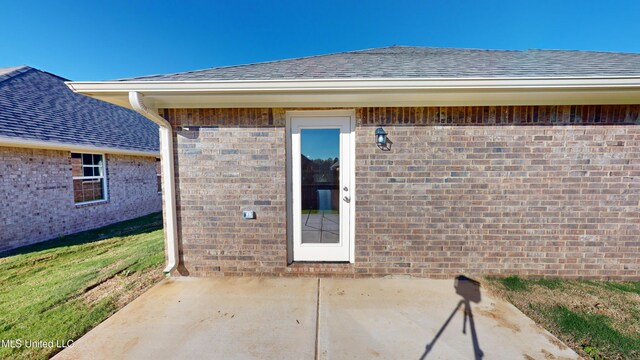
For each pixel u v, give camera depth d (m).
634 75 2.99
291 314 2.85
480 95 3.19
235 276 3.81
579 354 2.22
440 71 3.72
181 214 3.78
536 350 2.27
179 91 3.09
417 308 2.95
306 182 3.82
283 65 4.57
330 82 3.00
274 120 3.65
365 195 3.65
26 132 5.98
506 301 3.07
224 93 3.15
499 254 3.63
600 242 3.54
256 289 3.43
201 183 3.73
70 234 6.93
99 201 7.92
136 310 2.95
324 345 2.36
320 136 3.77
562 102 3.36
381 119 3.57
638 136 3.40
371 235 3.69
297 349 2.32
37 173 6.24
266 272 3.79
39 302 3.15
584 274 3.58
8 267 4.43
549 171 3.49
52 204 6.55
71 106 8.81
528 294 3.21
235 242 3.79
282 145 3.66
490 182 3.55
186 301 3.14
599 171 3.46
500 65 4.14
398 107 3.55
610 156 3.43
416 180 3.60
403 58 5.12
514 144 3.50
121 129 9.83
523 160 3.50
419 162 3.58
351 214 3.79
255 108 3.64
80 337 2.50
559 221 3.54
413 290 3.36
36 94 7.98
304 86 3.03
